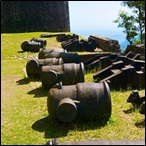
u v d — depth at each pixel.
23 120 8.88
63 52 15.90
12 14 39.66
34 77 14.14
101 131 7.89
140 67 13.90
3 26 39.19
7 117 9.17
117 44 23.36
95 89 8.44
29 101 10.67
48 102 8.47
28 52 22.27
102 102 8.33
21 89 12.38
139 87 11.97
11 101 10.75
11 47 24.45
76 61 15.57
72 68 11.77
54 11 41.69
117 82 11.78
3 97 11.29
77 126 8.20
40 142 7.41
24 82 13.55
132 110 9.41
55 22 41.81
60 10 42.31
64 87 8.61
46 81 11.83
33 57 20.61
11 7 39.56
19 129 8.23
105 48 23.47
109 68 13.12
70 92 8.42
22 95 11.48
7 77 14.66
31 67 13.87
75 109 8.02
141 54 18.81
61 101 8.13
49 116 8.64
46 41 26.14
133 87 11.93
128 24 36.75
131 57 16.44
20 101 10.71
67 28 43.38
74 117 8.05
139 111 8.79
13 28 39.56
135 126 8.20
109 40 23.31
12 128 8.31
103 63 15.34
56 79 11.60
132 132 7.81
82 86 8.54
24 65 17.81
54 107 8.26
